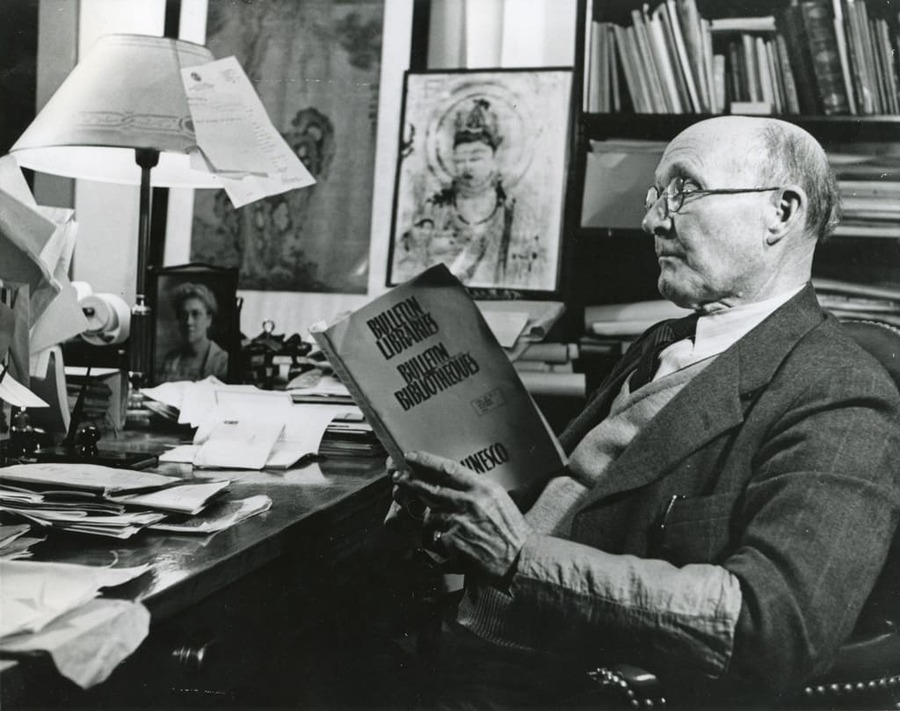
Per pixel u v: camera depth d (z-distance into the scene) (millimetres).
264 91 2457
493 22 2340
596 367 2221
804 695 992
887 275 2123
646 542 1173
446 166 2346
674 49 2148
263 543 1033
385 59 2398
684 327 1406
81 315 1490
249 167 1833
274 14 2461
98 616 741
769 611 945
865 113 2062
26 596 760
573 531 1227
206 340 2066
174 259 2504
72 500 1079
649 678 1011
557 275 2256
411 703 1426
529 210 2281
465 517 1092
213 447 1599
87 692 785
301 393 1921
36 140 1801
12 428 1490
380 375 1129
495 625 1165
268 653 1156
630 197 2219
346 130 2414
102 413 1785
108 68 1829
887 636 1016
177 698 929
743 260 1271
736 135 1282
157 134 1796
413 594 1650
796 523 984
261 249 2457
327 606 1390
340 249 2408
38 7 2492
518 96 2301
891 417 1060
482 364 1137
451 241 2330
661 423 1202
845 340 1172
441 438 1134
